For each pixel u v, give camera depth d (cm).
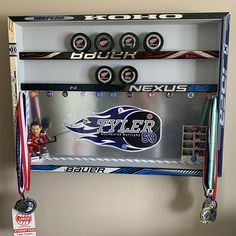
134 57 99
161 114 103
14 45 100
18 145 100
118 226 114
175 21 97
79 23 101
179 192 110
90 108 105
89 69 105
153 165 102
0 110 112
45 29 105
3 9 107
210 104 98
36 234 117
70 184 114
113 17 96
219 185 108
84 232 115
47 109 106
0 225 117
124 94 104
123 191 112
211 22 98
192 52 98
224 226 110
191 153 103
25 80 107
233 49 102
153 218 112
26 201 104
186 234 112
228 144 106
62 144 107
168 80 103
